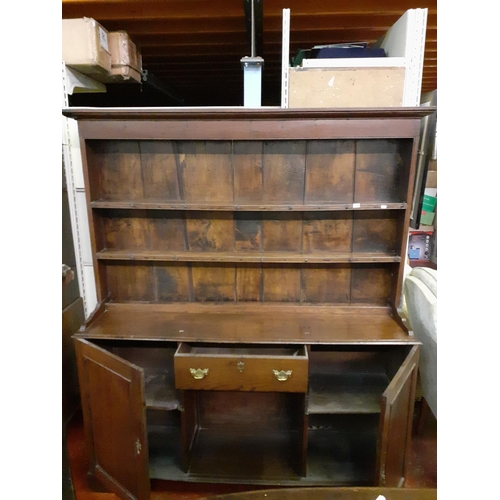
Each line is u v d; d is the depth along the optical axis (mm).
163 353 1814
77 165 1829
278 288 1729
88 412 1560
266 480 1596
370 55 1548
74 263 1905
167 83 3021
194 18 1782
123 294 1768
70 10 1739
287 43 1464
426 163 1590
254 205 1526
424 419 1913
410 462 1750
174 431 1887
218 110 1362
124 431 1424
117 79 1811
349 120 1412
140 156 1597
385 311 1692
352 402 1582
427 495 1065
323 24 1937
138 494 1439
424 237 3270
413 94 1527
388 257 1572
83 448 1831
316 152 1557
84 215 1896
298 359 1418
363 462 1690
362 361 1791
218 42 2111
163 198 1629
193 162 1590
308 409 1532
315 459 1703
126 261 1724
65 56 1519
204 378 1459
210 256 1613
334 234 1652
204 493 1629
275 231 1662
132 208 1562
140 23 1872
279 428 1875
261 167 1583
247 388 1463
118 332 1544
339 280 1707
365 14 1785
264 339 1487
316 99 1465
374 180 1575
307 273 1706
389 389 1277
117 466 1499
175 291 1753
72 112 1382
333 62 1439
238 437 1833
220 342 1486
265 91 3307
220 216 1649
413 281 1764
